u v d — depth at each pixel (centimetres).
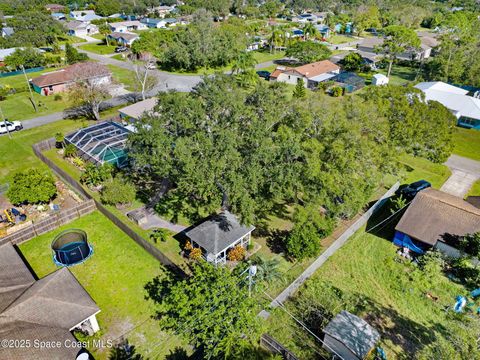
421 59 9188
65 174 3909
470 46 7312
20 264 2558
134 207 3434
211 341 1911
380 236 3142
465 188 3900
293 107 3152
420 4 17288
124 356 2133
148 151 2748
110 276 2719
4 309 2077
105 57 9738
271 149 2533
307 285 2600
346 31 14600
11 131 5206
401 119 3228
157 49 9200
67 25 12875
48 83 6706
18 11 14225
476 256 2611
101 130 4494
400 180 3941
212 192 2697
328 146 2745
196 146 2520
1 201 3631
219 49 8581
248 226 2669
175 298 1994
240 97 3081
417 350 2145
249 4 18825
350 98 3216
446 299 2506
